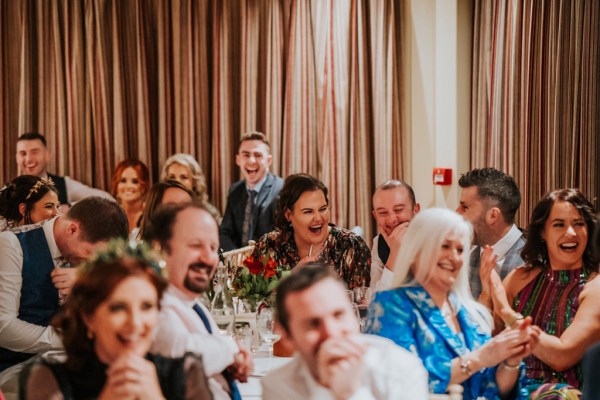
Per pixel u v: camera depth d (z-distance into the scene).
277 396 1.90
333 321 1.76
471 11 5.33
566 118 4.66
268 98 5.75
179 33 5.73
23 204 3.51
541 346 2.66
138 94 5.75
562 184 4.71
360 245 3.81
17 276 3.23
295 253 3.81
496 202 3.44
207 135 5.85
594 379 2.10
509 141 4.93
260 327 2.89
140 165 5.58
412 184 5.68
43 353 3.15
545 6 4.72
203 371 1.95
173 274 2.16
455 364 2.30
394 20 5.58
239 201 5.54
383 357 1.95
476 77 5.29
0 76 5.69
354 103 5.65
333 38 5.64
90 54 5.71
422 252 2.39
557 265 2.92
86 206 3.07
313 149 5.76
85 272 1.80
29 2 5.68
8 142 5.76
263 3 5.71
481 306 2.54
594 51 4.55
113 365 1.74
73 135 5.76
